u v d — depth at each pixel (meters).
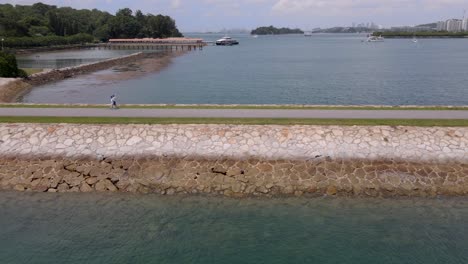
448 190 16.36
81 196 16.52
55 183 17.19
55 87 50.22
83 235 13.91
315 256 12.72
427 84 51.06
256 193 16.48
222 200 16.09
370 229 14.10
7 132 19.25
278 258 12.63
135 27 175.38
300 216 14.96
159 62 88.69
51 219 14.90
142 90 48.53
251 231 14.05
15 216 15.09
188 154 18.16
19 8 172.88
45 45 129.62
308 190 16.59
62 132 19.16
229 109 23.14
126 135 18.94
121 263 12.44
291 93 45.34
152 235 13.87
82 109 23.31
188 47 140.62
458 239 13.48
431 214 14.97
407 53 114.69
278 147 18.23
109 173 17.53
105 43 153.12
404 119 20.03
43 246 13.31
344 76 61.03
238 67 77.94
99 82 55.41
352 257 12.65
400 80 55.25
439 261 12.41
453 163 17.38
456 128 18.67
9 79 45.53
